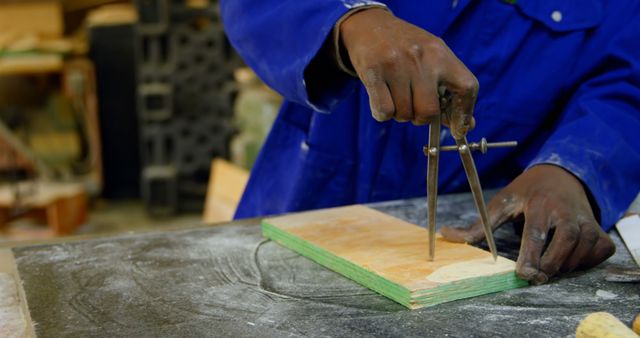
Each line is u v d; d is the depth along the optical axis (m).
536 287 0.92
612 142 1.14
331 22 0.95
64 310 0.86
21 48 3.66
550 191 1.03
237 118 3.43
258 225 1.20
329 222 1.12
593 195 1.07
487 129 1.32
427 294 0.86
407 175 1.38
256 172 1.49
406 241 1.03
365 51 0.89
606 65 1.29
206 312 0.85
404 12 1.28
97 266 1.00
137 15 3.57
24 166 3.89
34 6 3.86
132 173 4.11
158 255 1.05
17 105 3.88
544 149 1.14
